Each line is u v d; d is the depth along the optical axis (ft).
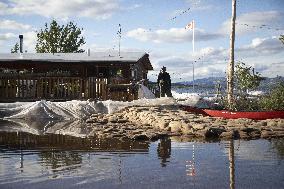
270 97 52.42
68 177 13.97
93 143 24.75
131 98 57.52
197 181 13.25
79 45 114.62
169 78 60.64
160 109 47.98
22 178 13.82
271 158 18.24
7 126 38.96
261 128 31.91
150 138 27.07
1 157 18.84
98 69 73.20
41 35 112.78
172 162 17.20
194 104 52.29
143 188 12.25
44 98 56.18
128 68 72.69
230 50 54.49
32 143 24.76
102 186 12.54
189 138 27.71
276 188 12.25
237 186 12.51
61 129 35.27
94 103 51.60
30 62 71.05
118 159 18.10
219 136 28.50
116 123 41.34
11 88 55.93
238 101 51.96
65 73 69.82
